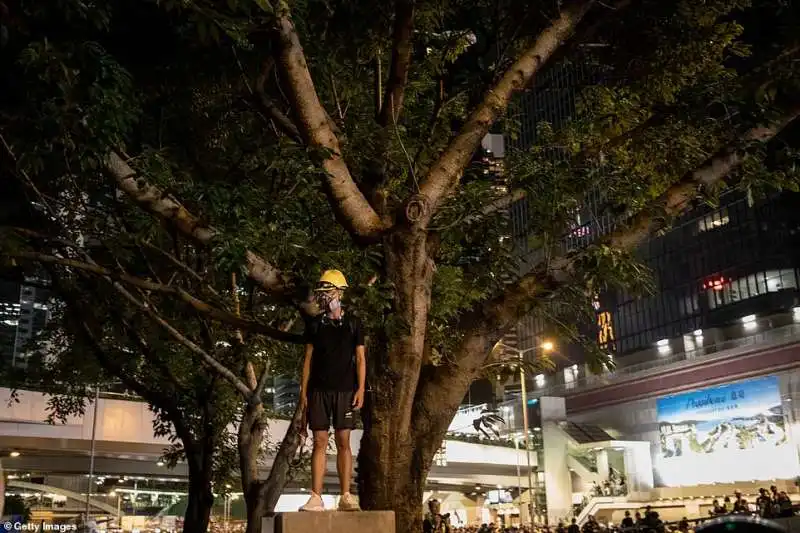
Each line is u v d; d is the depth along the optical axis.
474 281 8.42
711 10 8.72
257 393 12.11
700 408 60.41
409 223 6.64
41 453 39.91
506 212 7.95
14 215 7.89
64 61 5.70
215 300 10.27
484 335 7.02
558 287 7.16
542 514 62.78
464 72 9.08
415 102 10.67
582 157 8.48
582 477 63.66
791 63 6.76
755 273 67.31
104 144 5.89
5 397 34.91
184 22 7.57
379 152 7.68
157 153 6.75
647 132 9.14
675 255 76.12
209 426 13.27
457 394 6.87
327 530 5.47
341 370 6.00
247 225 6.59
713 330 65.69
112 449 39.88
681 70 9.10
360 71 10.06
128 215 9.45
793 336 54.22
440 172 7.03
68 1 5.71
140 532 63.06
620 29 9.21
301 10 7.33
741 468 55.81
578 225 8.33
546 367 8.31
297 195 7.71
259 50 7.55
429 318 8.82
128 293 9.39
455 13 9.12
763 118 6.86
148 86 8.30
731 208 70.38
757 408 55.59
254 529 11.76
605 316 83.00
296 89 6.72
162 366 12.61
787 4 7.21
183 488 75.31
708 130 8.88
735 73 8.78
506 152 8.95
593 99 9.99
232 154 10.62
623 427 67.75
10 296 40.59
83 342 12.40
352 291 6.23
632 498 56.91
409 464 6.47
